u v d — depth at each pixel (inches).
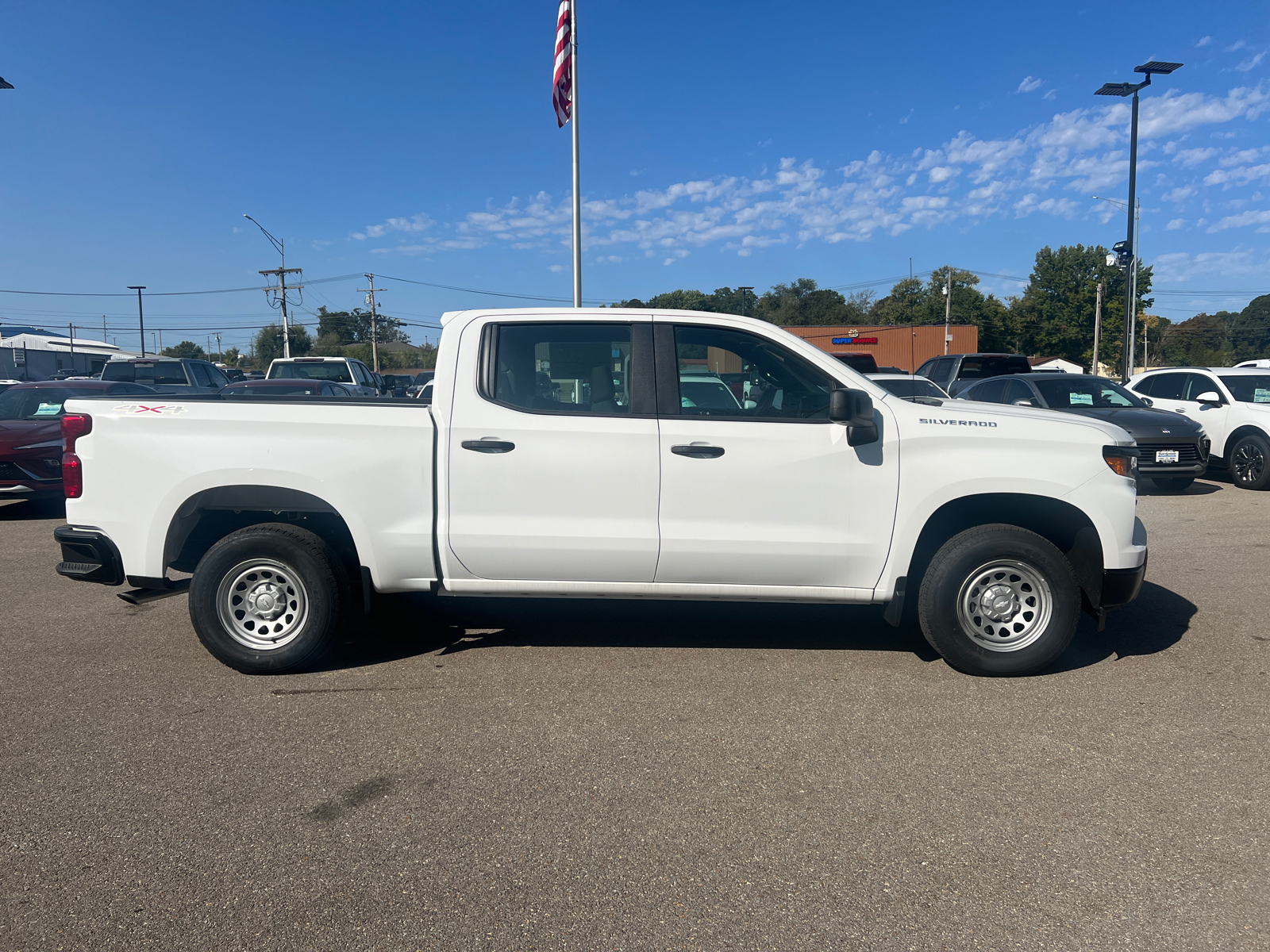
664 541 175.9
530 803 128.3
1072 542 184.2
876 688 174.9
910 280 3858.3
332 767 139.6
